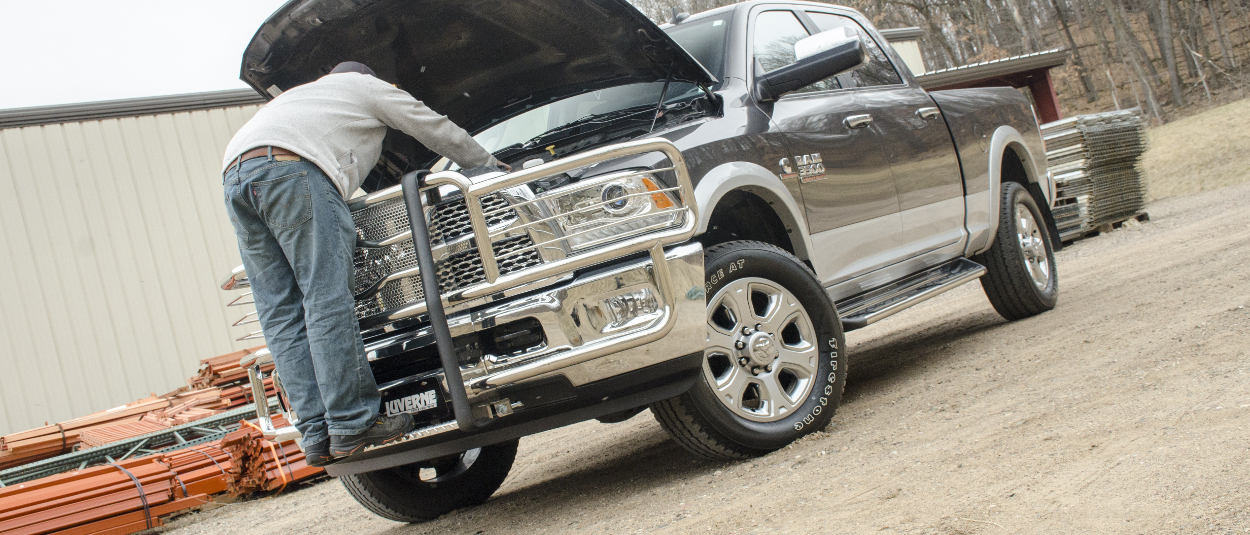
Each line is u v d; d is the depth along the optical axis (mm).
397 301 2883
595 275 2715
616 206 2801
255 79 3312
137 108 10859
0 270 9992
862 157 4016
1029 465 2383
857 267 3885
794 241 3553
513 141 3850
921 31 22312
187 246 10992
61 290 10242
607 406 2816
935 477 2445
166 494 5426
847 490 2494
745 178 3273
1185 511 1862
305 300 2699
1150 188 21422
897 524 2119
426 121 2924
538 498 3535
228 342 11102
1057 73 48312
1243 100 32938
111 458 6379
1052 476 2252
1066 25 47562
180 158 11086
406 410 2840
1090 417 2768
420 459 2951
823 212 3695
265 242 2824
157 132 10992
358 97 2863
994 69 20094
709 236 3648
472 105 3855
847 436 3174
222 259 11195
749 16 4094
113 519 5207
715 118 3461
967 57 46719
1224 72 41406
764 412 3145
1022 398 3260
